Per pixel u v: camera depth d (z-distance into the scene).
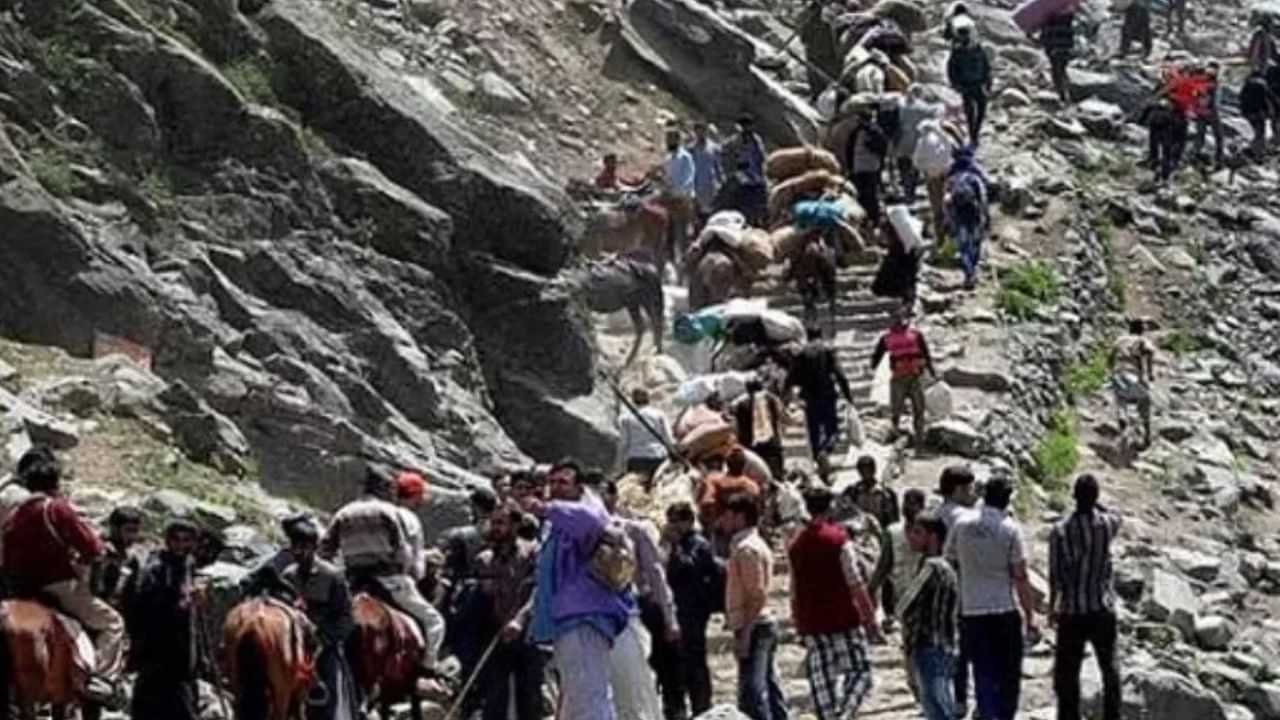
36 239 39.88
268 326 41.59
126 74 43.53
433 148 46.91
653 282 49.97
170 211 43.00
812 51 66.50
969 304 55.16
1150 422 55.81
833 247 52.16
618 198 56.28
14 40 42.88
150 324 40.12
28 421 36.47
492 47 61.34
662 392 47.91
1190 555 49.84
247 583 29.23
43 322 39.69
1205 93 70.50
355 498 39.91
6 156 40.62
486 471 42.62
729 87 63.72
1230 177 70.25
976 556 32.12
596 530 28.28
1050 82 73.56
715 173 55.16
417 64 59.62
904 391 47.19
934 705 31.94
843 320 52.47
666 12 64.06
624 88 63.03
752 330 47.72
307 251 43.97
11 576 27.97
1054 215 62.72
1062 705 33.09
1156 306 62.78
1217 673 43.62
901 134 58.06
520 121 60.34
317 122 46.78
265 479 39.38
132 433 37.84
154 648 27.97
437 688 32.59
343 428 40.06
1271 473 56.75
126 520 29.70
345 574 29.73
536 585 28.80
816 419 44.03
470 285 46.41
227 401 39.69
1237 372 60.91
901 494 43.22
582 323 46.78
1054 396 54.53
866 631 31.47
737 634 31.62
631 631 29.47
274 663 27.81
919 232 52.81
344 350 42.59
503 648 30.64
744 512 32.16
